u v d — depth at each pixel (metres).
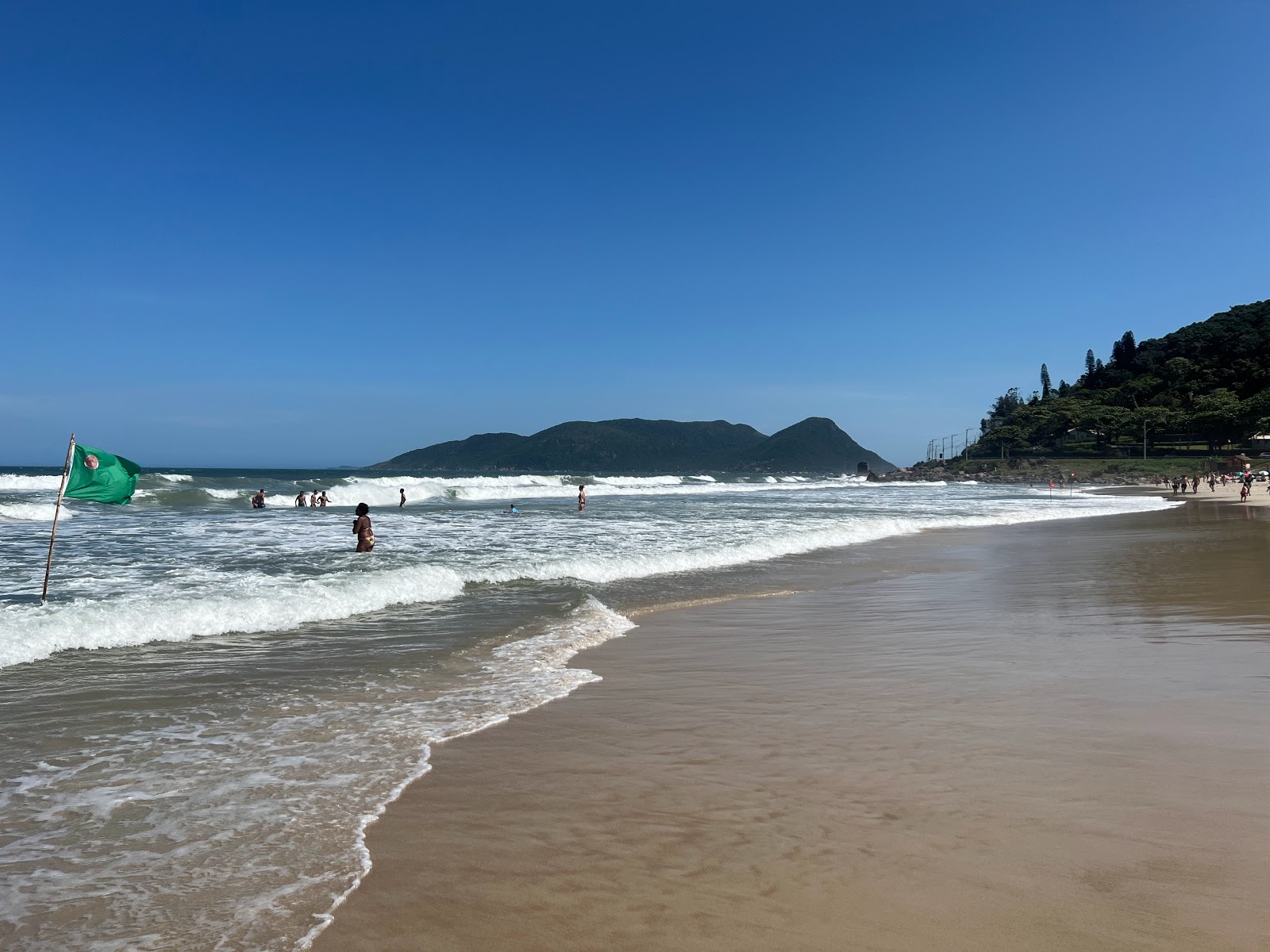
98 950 2.54
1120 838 3.24
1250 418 126.06
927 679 6.21
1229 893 2.79
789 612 9.91
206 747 4.67
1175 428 137.50
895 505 42.19
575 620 9.15
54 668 6.79
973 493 69.44
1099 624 8.72
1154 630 8.28
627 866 3.09
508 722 5.19
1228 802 3.61
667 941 2.55
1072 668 6.49
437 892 2.90
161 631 8.12
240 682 6.32
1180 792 3.74
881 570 14.43
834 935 2.57
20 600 9.43
